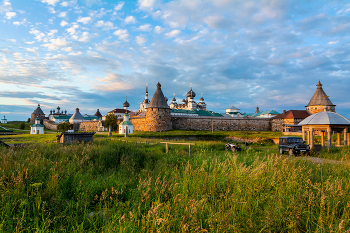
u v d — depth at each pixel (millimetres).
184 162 9812
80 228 3637
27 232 3498
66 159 8656
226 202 4336
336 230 3287
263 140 38938
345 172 7430
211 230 3400
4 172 5457
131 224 3518
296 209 3773
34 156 8633
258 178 5441
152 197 4969
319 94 64688
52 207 4176
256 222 3793
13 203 3961
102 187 5660
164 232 3320
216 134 51062
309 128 22547
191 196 4766
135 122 69688
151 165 9289
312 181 6242
